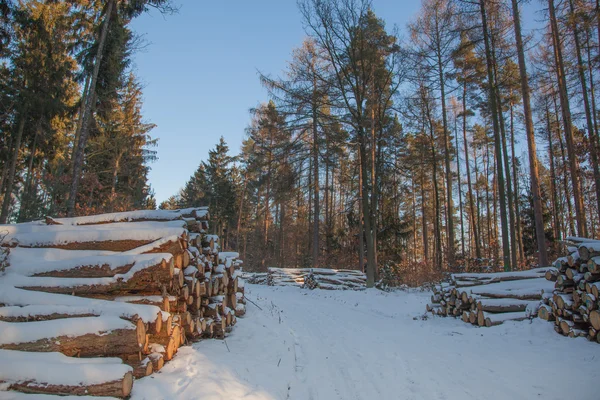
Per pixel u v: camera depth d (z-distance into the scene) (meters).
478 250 24.00
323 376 5.14
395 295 15.88
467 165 27.02
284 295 16.09
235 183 46.38
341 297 15.65
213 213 43.25
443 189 37.72
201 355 5.17
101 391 3.43
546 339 6.36
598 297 5.90
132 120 26.25
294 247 38.50
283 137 22.73
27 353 3.78
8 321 4.22
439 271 19.55
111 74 16.45
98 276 4.75
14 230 5.73
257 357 5.73
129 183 27.08
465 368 5.36
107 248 5.17
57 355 3.80
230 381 4.41
